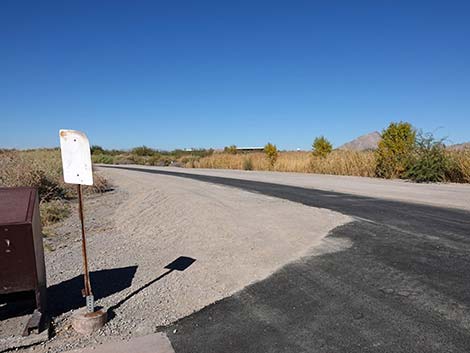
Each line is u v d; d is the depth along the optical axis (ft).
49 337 13.74
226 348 12.50
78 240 30.76
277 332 13.29
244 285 17.84
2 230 13.74
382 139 73.82
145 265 22.31
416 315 13.82
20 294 16.60
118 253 25.59
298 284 17.43
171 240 27.94
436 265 18.78
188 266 21.39
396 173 70.08
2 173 51.37
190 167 158.81
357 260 20.12
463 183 59.67
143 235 30.73
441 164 62.49
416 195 44.42
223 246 24.80
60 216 41.34
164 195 50.06
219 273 19.76
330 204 38.52
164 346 12.88
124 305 16.49
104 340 13.44
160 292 17.78
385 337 12.48
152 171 118.32
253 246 24.13
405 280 17.06
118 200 55.21
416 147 67.72
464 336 12.31
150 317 15.16
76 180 14.47
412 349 11.72
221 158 148.25
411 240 23.41
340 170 85.92
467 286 16.15
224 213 34.81
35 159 69.05
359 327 13.21
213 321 14.48
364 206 36.81
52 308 16.49
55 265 23.35
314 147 106.52
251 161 127.65
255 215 33.42
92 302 14.73
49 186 53.11
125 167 157.58
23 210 14.57
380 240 23.70
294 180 69.97
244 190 53.78
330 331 13.08
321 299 15.67
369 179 69.56
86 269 14.71
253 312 14.98
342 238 24.57
